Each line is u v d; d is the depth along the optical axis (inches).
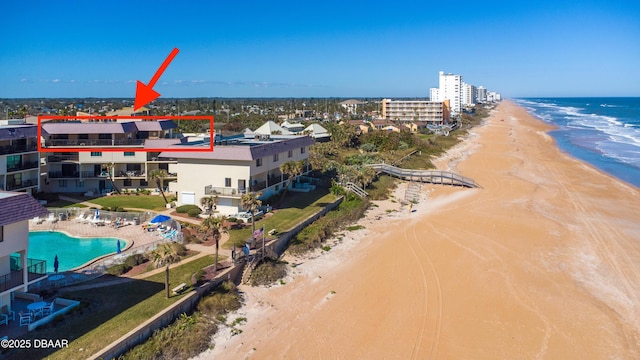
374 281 1535.4
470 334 1210.0
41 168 2534.5
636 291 1472.7
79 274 1417.3
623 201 2613.2
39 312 1136.2
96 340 1041.5
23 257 1099.9
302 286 1502.2
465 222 2185.0
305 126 5196.9
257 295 1425.9
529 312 1323.8
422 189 2952.8
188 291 1314.0
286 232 1861.5
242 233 1861.5
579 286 1497.3
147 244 1689.2
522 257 1732.3
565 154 4466.0
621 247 1856.5
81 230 1905.8
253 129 5162.4
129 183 2603.3
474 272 1592.0
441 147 4847.4
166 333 1138.7
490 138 5989.2
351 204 2453.2
